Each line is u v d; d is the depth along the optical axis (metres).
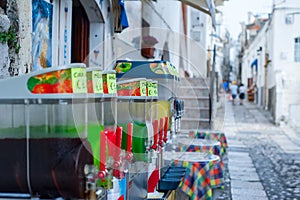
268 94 27.75
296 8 24.38
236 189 7.77
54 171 2.00
